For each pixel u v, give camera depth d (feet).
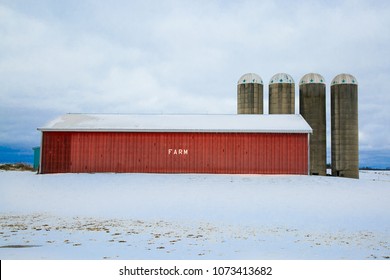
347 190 78.18
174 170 103.40
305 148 102.68
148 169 103.60
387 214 52.08
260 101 130.72
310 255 31.01
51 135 104.94
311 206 58.23
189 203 60.03
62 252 31.19
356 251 32.45
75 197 66.08
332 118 126.62
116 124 107.24
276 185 82.48
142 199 63.93
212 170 103.04
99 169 103.91
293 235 38.81
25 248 32.45
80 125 106.52
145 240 35.94
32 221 45.68
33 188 76.95
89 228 41.55
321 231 40.98
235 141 103.35
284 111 126.11
